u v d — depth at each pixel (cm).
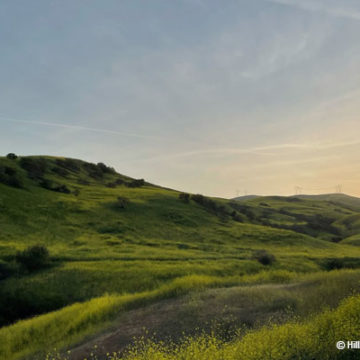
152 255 3909
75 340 1107
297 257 4669
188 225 6250
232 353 506
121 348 882
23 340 1398
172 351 659
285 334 557
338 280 1176
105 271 3142
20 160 8681
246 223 7812
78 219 5394
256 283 1741
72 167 10450
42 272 3022
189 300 1288
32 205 5416
